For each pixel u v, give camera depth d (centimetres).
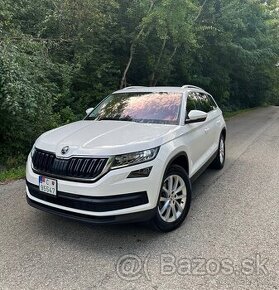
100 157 345
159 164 368
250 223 427
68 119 909
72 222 425
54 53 965
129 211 348
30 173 388
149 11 1071
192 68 1672
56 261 337
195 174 492
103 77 1114
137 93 541
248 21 2025
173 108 483
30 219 433
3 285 299
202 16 1491
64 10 932
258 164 750
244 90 2975
